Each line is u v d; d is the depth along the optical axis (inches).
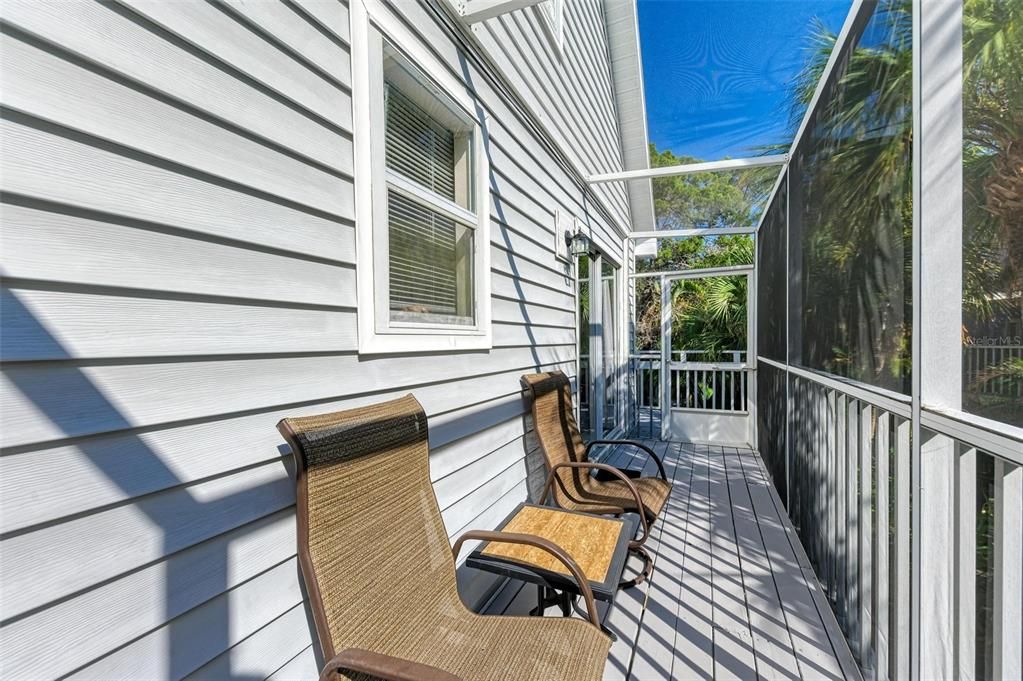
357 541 50.8
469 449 87.0
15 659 28.7
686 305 305.7
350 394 57.0
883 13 62.2
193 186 39.4
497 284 99.7
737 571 101.9
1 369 28.6
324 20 53.7
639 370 277.1
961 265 49.9
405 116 73.9
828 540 90.5
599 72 206.5
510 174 107.0
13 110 29.1
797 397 121.1
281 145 47.8
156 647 36.2
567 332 149.3
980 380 59.7
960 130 49.8
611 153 231.5
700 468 185.2
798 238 119.1
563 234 145.3
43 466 30.3
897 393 57.7
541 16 127.6
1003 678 40.6
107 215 33.7
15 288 29.2
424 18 73.7
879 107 63.7
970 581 45.2
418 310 74.6
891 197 59.5
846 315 77.8
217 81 41.4
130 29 35.1
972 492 45.2
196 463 39.4
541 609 78.0
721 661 73.7
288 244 48.6
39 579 29.9
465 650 52.8
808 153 106.0
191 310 39.2
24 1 29.6
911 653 52.7
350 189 57.5
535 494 118.7
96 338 33.0
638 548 99.9
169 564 37.2
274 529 46.7
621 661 73.9
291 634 48.3
